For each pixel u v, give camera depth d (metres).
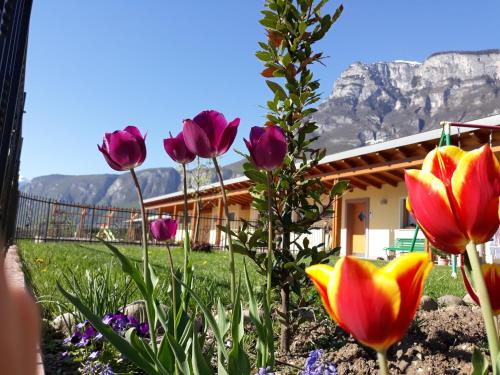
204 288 3.63
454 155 0.71
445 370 1.98
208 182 22.06
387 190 16.17
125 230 22.45
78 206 17.45
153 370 1.22
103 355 2.13
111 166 1.45
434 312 3.15
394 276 0.54
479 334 2.53
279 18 2.55
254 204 2.31
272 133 1.37
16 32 2.99
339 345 2.40
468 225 0.62
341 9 2.50
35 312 0.15
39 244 10.94
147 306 1.41
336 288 0.54
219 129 1.37
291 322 2.39
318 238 17.88
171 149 1.63
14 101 3.22
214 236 24.45
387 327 0.53
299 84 2.48
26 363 0.14
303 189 2.40
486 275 0.75
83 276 4.39
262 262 2.35
